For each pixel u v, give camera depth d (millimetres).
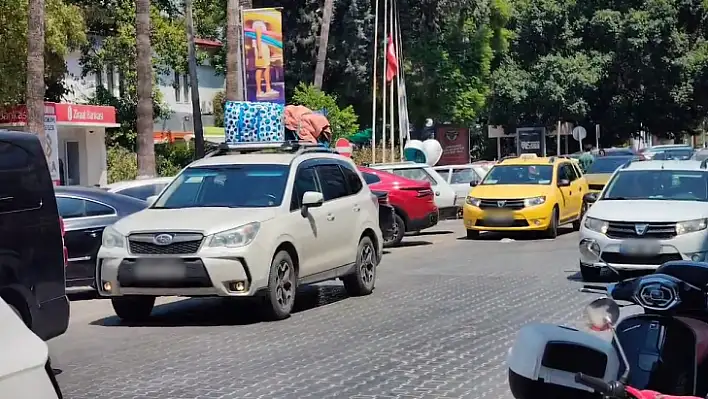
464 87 45469
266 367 8719
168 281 10688
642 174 14695
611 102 54094
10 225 8227
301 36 41344
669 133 56875
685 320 5367
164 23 36625
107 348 9898
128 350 9750
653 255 13023
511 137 56375
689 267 5754
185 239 10734
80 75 35500
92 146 32688
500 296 12859
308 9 41344
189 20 31922
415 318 11258
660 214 13219
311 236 12008
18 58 25891
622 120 54281
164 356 9375
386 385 7926
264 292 11039
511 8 51344
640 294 5383
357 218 13266
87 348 9930
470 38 45750
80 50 34938
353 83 41719
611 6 53625
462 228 25703
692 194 14188
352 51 41062
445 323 10852
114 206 13938
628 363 5352
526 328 5625
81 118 29812
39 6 21828
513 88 52531
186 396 7672
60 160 31281
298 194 12062
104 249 11094
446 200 24688
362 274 13344
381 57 41375
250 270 10766
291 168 12219
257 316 11789
